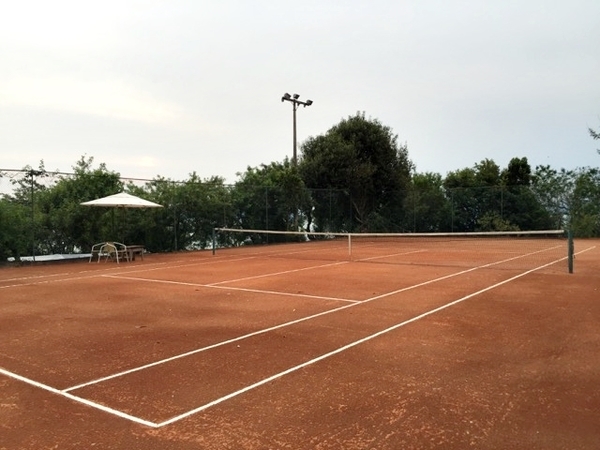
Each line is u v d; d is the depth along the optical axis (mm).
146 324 7629
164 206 21906
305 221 29625
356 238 31281
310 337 6770
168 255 20500
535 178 34969
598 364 5570
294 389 4840
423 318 7883
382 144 32531
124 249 17906
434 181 38062
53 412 4340
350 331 7082
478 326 7336
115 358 5883
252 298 9820
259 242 26812
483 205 31031
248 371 5375
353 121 33344
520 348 6199
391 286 11203
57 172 18391
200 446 3691
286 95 34531
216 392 4770
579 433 3881
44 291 10930
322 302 9320
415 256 18953
